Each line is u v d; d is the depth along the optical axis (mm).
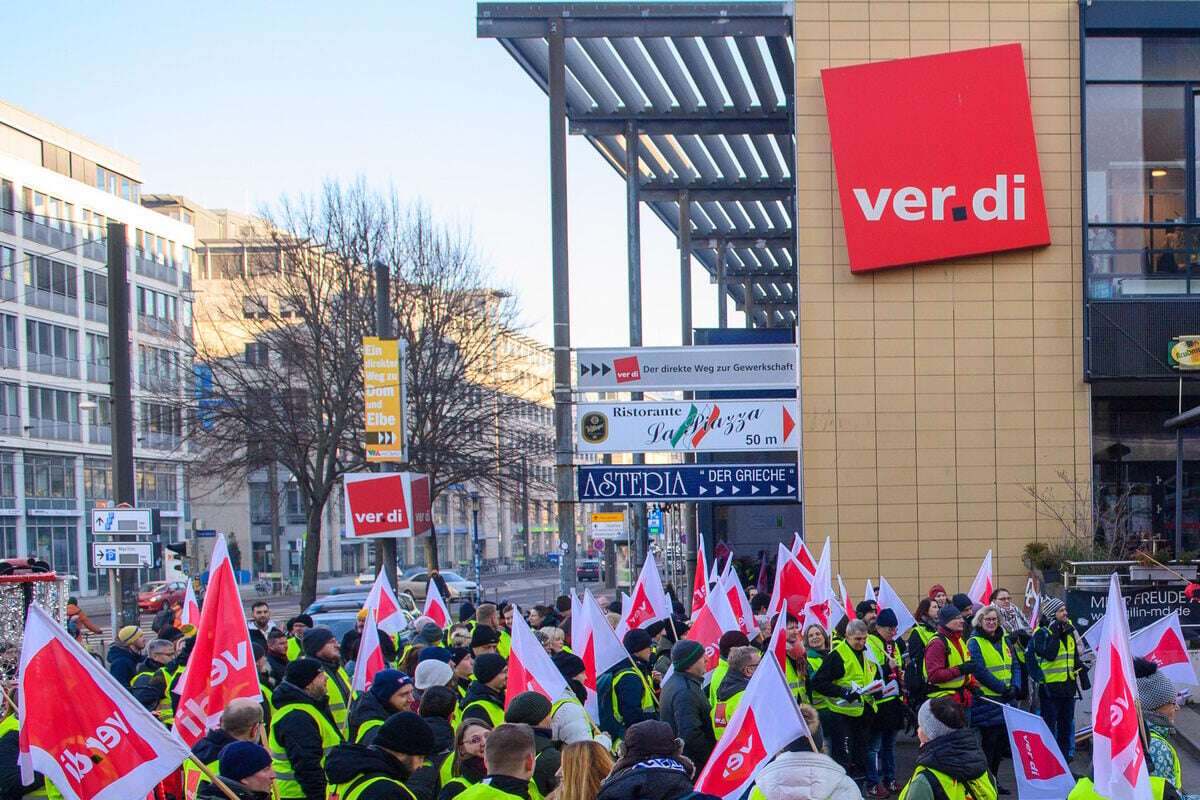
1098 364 22203
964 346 22406
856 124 22375
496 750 5660
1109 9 22359
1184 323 22188
